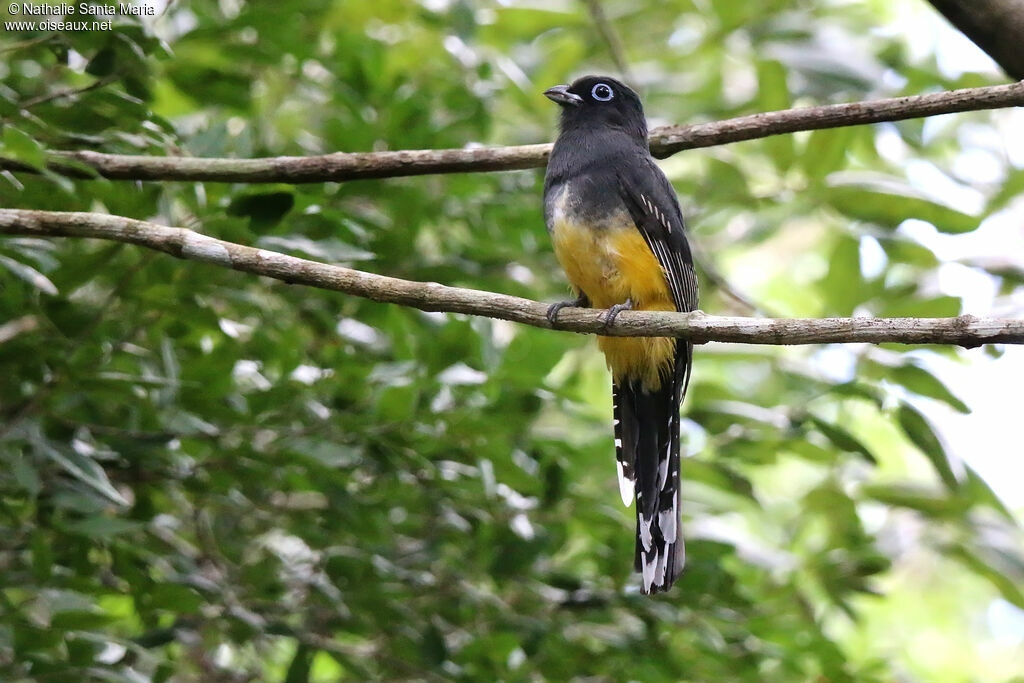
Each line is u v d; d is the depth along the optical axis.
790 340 7.73
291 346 10.42
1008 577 13.19
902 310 12.59
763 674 11.68
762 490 17.53
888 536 14.00
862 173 13.55
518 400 10.25
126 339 10.05
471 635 10.87
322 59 12.27
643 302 10.46
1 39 9.74
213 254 8.11
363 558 10.34
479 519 10.91
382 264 11.01
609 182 10.53
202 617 10.28
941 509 12.84
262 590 10.66
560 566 11.98
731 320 7.80
